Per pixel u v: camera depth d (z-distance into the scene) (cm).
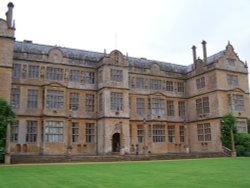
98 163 2795
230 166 2278
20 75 3784
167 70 4978
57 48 4059
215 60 4425
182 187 1254
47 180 1506
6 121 2912
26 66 3831
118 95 4122
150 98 4594
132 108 4472
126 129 4072
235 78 4566
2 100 3023
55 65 4009
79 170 2045
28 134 3712
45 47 4231
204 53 4691
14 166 2411
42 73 3900
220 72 4419
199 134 4656
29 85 3806
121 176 1664
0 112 2941
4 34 3394
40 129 3775
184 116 4941
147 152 4375
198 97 4744
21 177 1636
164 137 4575
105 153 3872
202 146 4562
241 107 4472
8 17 3588
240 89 4488
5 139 2873
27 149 3662
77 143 3988
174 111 4856
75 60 4166
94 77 4284
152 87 4722
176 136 4775
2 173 1848
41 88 3859
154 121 4528
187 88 5028
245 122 4438
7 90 3303
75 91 4097
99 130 4084
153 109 4591
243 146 4031
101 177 1622
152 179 1521
